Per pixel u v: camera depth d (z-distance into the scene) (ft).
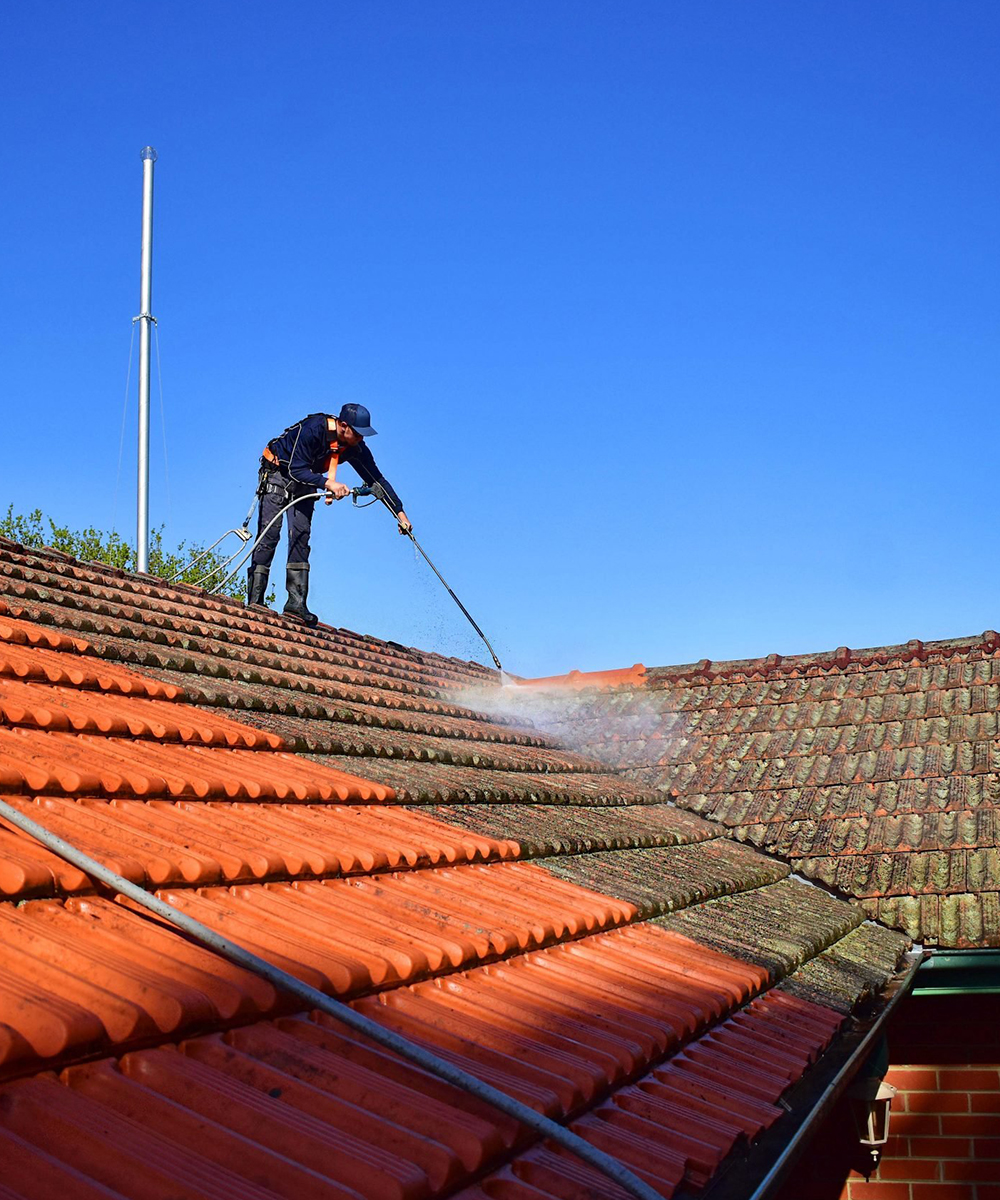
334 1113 8.38
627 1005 13.60
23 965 8.51
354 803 17.71
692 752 33.68
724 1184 10.53
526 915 15.12
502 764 26.17
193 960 9.61
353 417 32.73
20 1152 6.66
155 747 15.89
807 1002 17.47
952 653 34.88
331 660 29.43
